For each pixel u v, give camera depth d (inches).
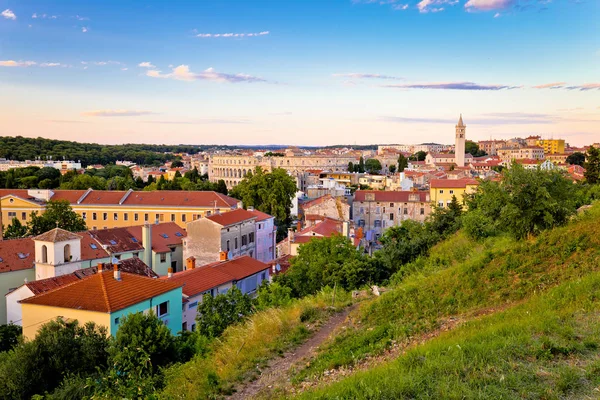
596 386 482.0
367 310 983.6
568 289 756.6
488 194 1184.8
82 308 1280.8
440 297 934.4
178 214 3730.3
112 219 3801.7
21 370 982.4
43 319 1328.7
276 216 4158.5
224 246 2474.2
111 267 1838.1
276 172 4434.1
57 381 1016.2
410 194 4072.3
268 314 1038.4
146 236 2571.4
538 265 930.7
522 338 601.3
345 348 784.3
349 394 536.1
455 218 1929.1
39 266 2106.3
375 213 4082.2
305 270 1556.3
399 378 536.1
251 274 1911.9
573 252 925.8
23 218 3659.0
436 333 765.3
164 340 1002.1
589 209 1370.6
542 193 1060.5
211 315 1205.7
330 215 3722.9
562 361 542.6
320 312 1066.1
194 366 852.0
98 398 749.3
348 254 1555.1
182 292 1582.2
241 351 868.6
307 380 684.7
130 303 1325.0
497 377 513.3
